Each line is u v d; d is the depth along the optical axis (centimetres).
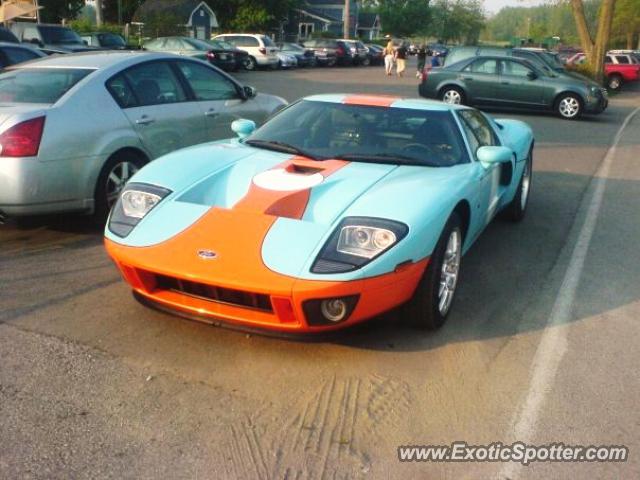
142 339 343
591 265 500
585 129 1423
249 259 301
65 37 1928
